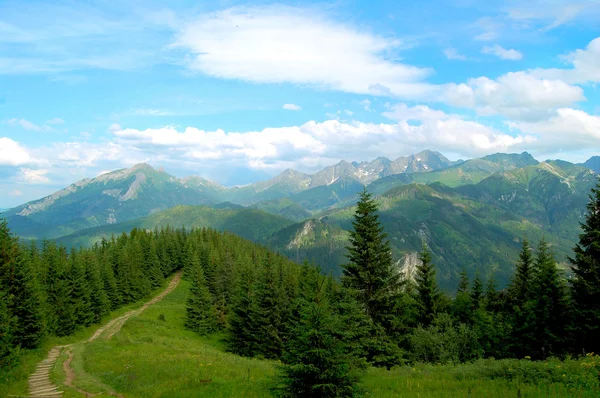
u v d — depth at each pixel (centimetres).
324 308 1720
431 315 4453
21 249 4672
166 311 8375
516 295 5206
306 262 5750
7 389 2494
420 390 1806
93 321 6919
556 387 1574
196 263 9975
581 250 3488
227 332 7506
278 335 5416
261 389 1947
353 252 3584
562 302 3466
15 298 4181
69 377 2816
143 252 11444
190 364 2797
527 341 3588
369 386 1939
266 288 5653
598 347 3303
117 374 2689
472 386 1812
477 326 3956
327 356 1602
